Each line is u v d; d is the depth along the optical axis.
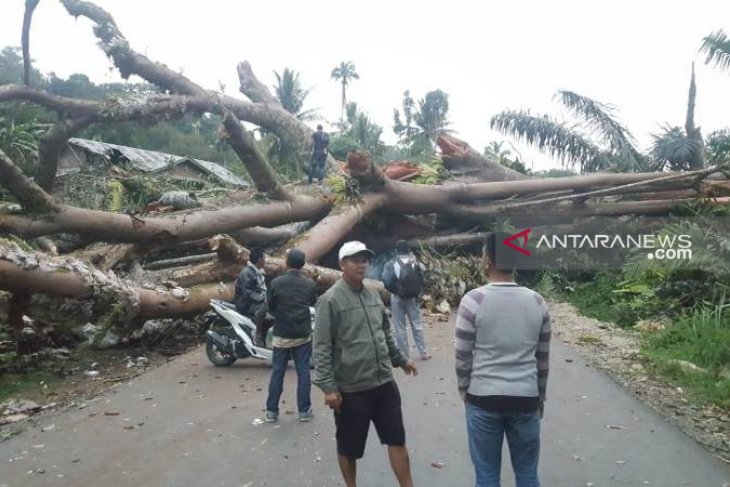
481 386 2.86
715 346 6.88
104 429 4.83
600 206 14.46
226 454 4.29
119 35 11.35
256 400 5.66
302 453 4.29
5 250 6.32
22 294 6.62
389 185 12.92
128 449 4.39
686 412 5.20
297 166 16.14
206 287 8.69
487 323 2.87
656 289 10.43
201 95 11.75
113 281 7.18
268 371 6.82
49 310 6.86
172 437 4.64
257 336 6.75
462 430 4.73
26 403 5.43
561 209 14.52
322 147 13.63
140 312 7.57
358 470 3.97
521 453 2.93
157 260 12.21
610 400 5.52
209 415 5.19
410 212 13.95
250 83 15.30
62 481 3.85
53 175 10.80
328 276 10.52
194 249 12.29
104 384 6.29
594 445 4.39
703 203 13.06
